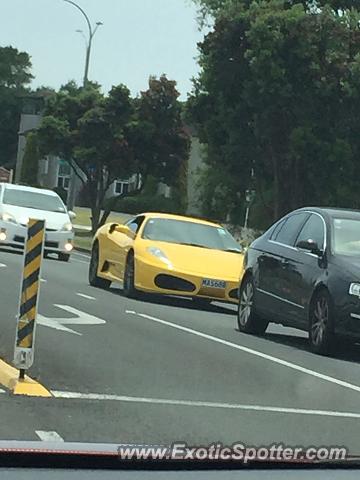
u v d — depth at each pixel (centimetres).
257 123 3531
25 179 7700
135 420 770
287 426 786
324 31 3359
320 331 1205
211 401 867
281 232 1384
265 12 3428
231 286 1656
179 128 4788
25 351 859
